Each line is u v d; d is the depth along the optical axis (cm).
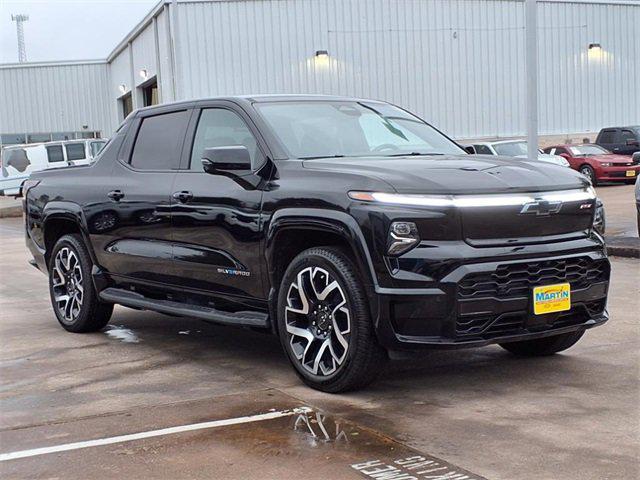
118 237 664
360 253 476
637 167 2509
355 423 450
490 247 478
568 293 500
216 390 525
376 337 482
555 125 3516
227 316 574
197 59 3069
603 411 463
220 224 567
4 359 631
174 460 402
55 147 3056
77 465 400
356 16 3216
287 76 3162
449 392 507
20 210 2838
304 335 517
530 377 538
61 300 736
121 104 4562
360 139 589
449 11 3312
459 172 499
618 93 3628
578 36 3522
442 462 389
